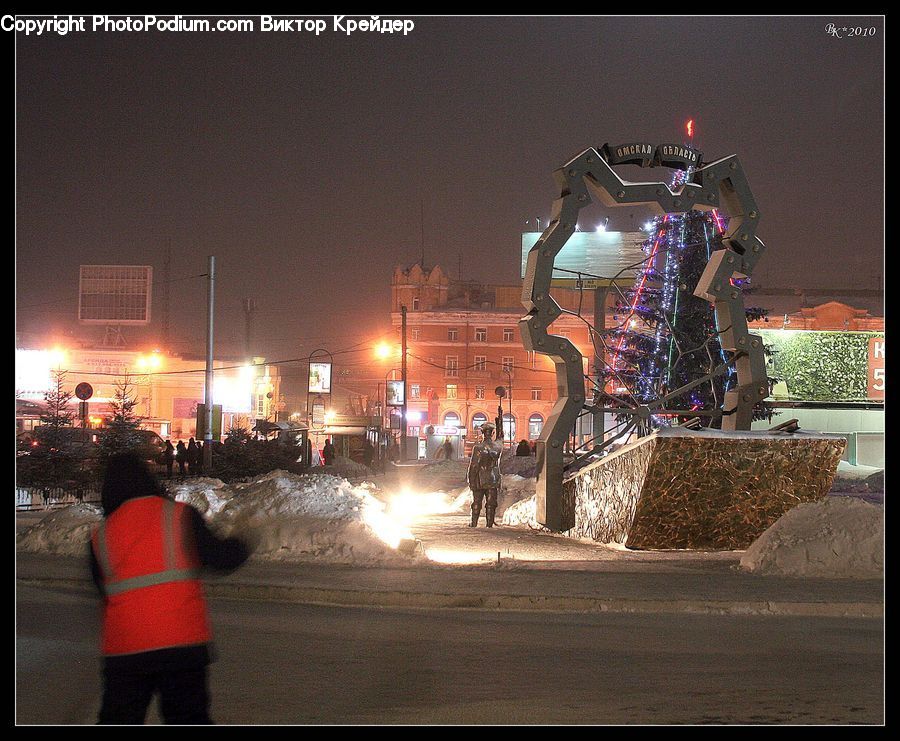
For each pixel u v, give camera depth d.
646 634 9.83
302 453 50.12
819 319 103.25
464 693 7.50
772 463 15.67
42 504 24.42
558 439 18.16
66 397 31.09
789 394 52.44
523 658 8.70
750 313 50.12
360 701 7.26
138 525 5.12
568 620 10.57
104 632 5.07
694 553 15.39
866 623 10.49
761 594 11.50
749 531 15.87
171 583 5.07
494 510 19.70
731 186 18.11
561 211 17.53
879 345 52.94
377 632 9.81
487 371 110.75
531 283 17.88
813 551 13.08
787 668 8.41
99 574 5.12
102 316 102.00
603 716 6.90
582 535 17.34
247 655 8.74
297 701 7.26
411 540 14.09
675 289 40.28
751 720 6.84
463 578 12.52
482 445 19.70
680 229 40.59
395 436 74.12
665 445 15.04
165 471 41.72
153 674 4.98
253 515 14.48
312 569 13.10
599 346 19.59
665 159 17.75
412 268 113.44
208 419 34.59
